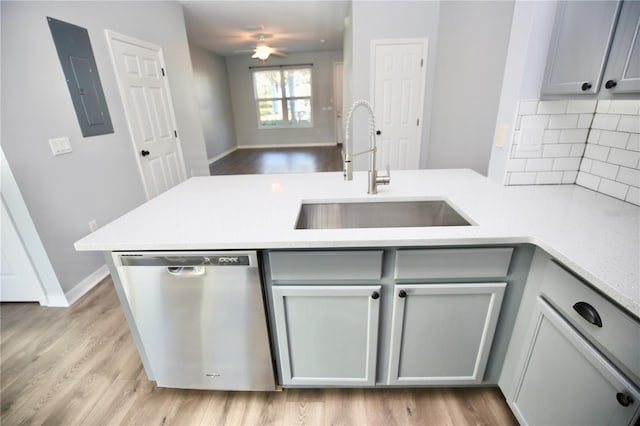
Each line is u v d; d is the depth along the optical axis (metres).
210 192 1.61
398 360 1.26
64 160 2.15
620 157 1.27
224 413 1.36
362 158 4.24
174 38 3.67
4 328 1.94
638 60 0.90
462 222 1.25
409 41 3.69
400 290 1.11
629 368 0.72
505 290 1.11
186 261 1.09
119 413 1.38
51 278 2.08
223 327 1.21
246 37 5.84
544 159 1.50
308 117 8.62
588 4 1.06
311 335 1.22
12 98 1.81
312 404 1.38
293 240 1.02
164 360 1.33
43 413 1.39
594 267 0.80
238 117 8.63
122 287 1.18
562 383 0.93
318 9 4.29
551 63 1.28
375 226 1.53
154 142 3.24
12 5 1.80
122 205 2.76
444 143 3.79
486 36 2.88
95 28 2.45
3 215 1.92
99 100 2.48
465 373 1.29
